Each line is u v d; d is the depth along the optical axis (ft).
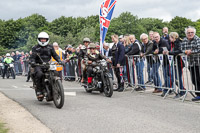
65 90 31.65
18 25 250.16
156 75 26.71
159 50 26.13
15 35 246.68
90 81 27.76
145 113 18.01
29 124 15.65
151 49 28.35
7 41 245.86
